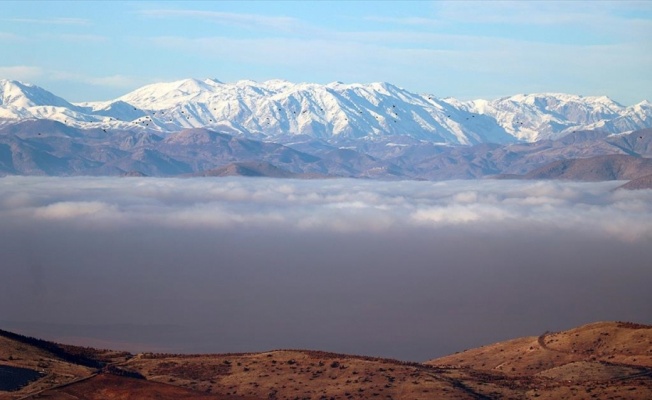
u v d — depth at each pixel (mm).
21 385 196500
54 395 192750
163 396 197000
